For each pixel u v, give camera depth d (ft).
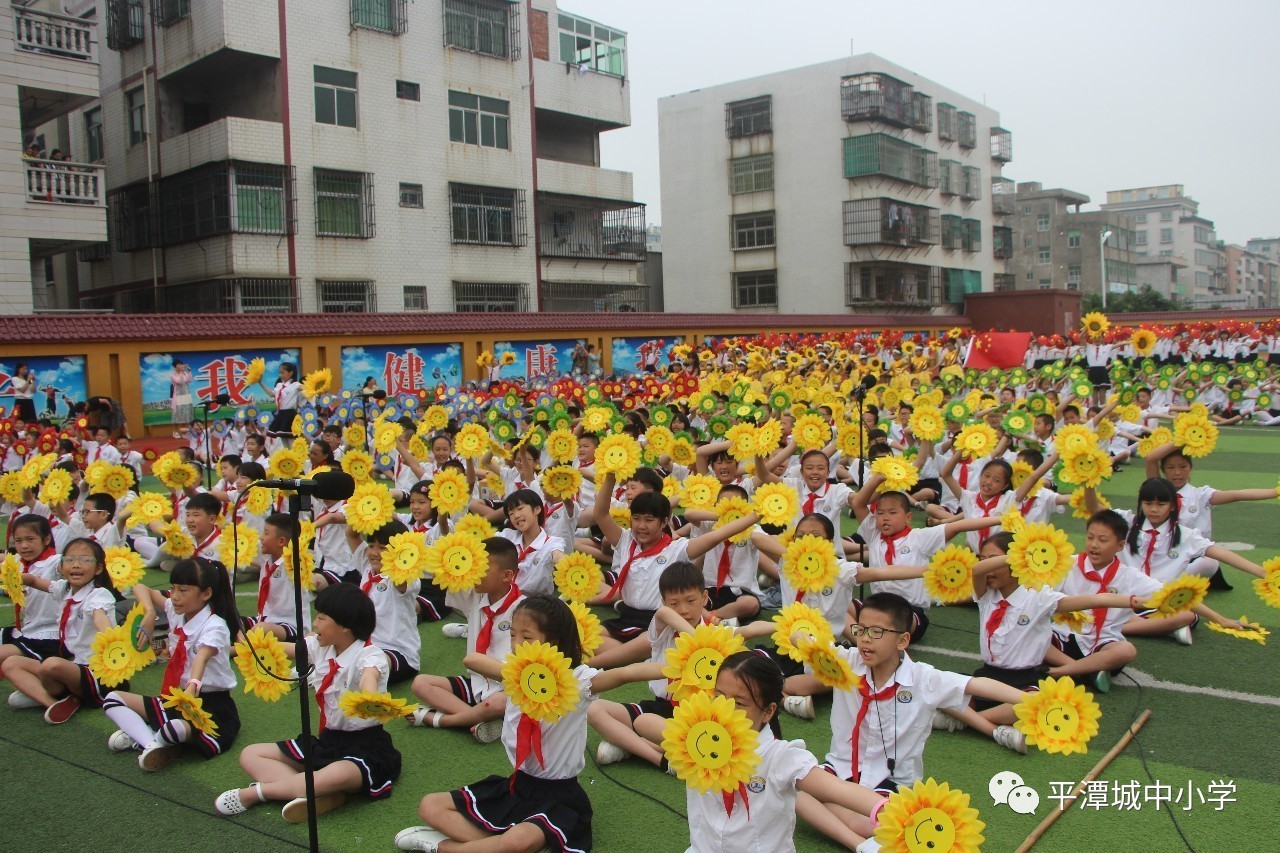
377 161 80.43
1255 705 17.85
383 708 13.91
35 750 17.19
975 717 16.66
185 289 76.23
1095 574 18.95
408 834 13.12
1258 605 24.11
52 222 59.82
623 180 100.42
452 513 23.76
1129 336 87.30
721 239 135.74
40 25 59.47
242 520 28.45
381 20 80.84
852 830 12.35
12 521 21.89
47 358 53.52
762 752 11.07
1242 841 13.33
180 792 15.40
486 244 88.48
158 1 75.72
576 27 98.63
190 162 74.64
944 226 142.51
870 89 123.85
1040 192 204.44
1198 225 263.90
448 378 73.31
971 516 25.17
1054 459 24.27
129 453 41.57
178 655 16.88
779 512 19.15
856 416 34.73
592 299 100.78
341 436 41.04
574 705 11.97
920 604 21.58
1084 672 17.99
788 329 105.81
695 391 48.24
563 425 30.68
